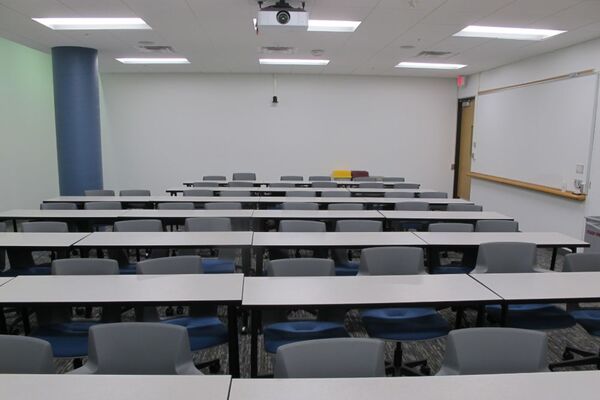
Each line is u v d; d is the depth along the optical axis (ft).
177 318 8.91
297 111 31.24
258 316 7.98
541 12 14.75
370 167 31.96
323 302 7.23
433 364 10.02
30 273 11.84
